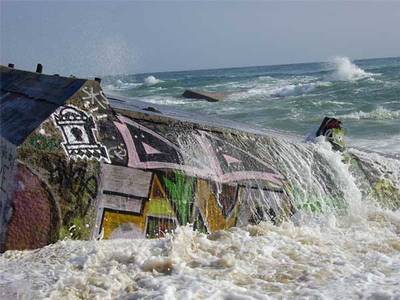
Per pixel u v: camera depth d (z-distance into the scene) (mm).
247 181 6383
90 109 5688
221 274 4211
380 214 6922
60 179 5254
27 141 5172
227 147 6520
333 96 28375
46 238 5152
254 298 3648
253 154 6688
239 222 6223
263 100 30875
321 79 42062
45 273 4230
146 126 6051
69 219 5262
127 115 5980
